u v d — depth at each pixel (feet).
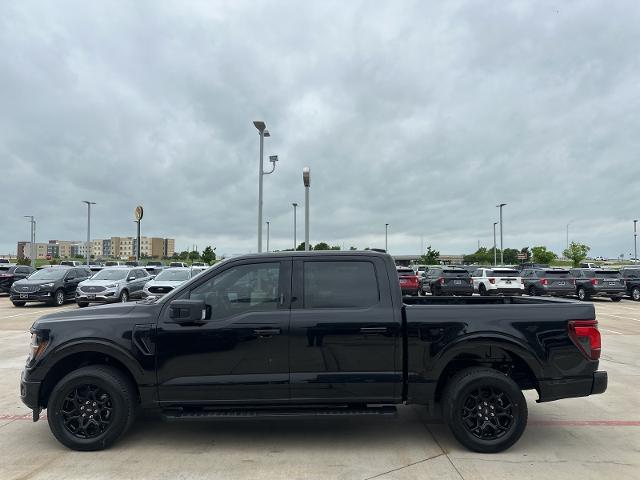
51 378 16.33
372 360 15.64
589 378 15.88
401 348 15.67
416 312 15.81
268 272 16.34
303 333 15.57
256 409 15.74
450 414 15.51
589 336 15.94
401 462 14.76
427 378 15.67
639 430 17.81
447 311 15.88
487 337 15.65
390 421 18.81
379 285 16.19
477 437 15.52
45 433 17.46
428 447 16.03
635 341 38.75
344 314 15.74
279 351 15.57
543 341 15.78
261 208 67.05
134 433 17.40
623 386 24.04
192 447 16.03
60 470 14.20
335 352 15.58
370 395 15.62
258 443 16.40
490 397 15.67
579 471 14.12
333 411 15.55
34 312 60.23
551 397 15.85
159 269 116.37
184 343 15.56
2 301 79.15
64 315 16.61
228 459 14.99
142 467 14.39
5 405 20.84
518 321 15.81
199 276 16.39
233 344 15.52
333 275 16.31
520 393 15.52
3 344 36.22
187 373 15.57
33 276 71.15
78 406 15.76
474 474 13.88
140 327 15.72
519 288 82.38
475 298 20.53
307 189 50.80
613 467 14.43
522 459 15.02
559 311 16.06
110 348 15.60
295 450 15.76
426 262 243.19
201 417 15.20
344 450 15.76
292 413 15.38
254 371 15.56
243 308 15.99
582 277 83.97
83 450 15.58
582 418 19.20
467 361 16.74
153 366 15.56
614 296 83.15
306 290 16.12
